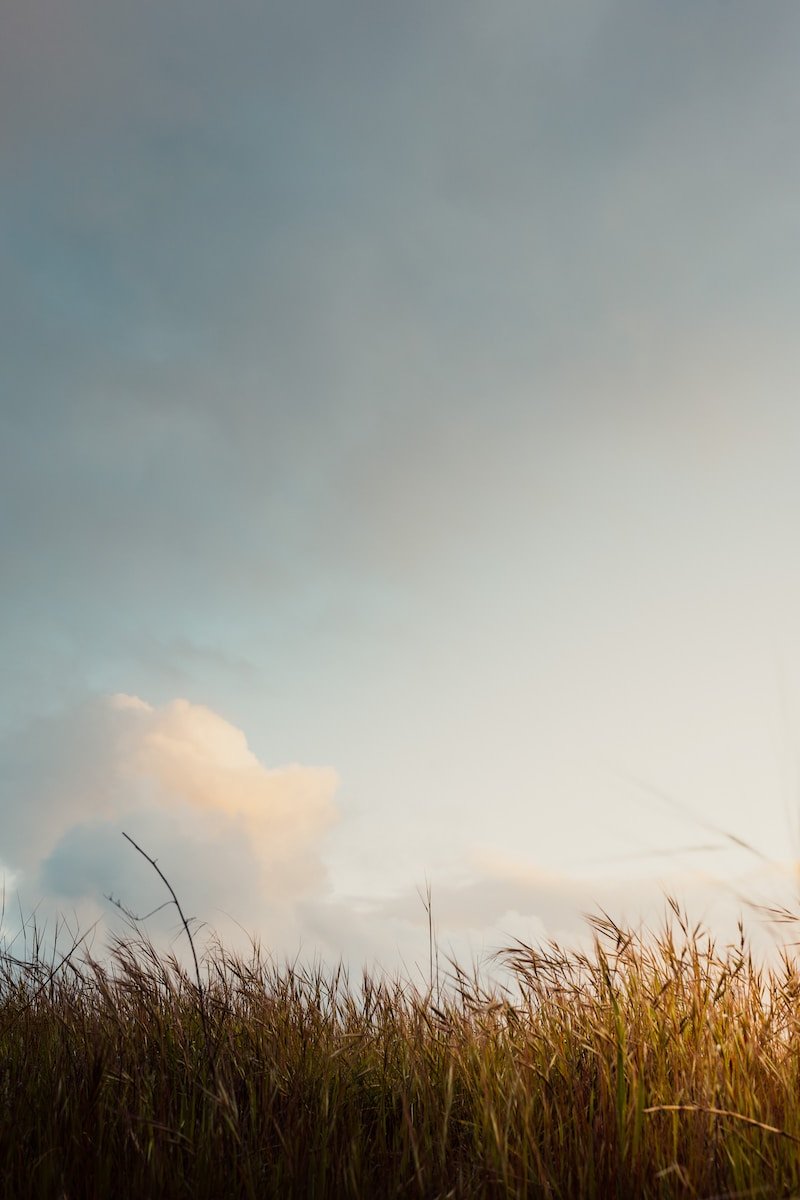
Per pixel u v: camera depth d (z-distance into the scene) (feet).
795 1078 9.87
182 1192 9.21
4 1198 9.11
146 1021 12.71
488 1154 9.36
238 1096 11.50
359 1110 11.16
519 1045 11.80
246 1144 10.07
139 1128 9.73
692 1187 8.52
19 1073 11.36
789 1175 8.67
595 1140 9.79
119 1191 9.27
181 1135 9.53
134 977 13.11
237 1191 9.41
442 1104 11.16
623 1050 10.31
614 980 12.41
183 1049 12.05
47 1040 12.42
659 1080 10.23
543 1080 10.89
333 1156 9.95
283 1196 9.43
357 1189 9.28
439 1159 9.87
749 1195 8.37
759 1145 9.05
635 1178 9.09
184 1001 13.78
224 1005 13.10
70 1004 13.01
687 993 11.86
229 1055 11.95
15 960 13.87
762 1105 9.66
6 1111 10.23
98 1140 9.64
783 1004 11.53
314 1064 12.22
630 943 12.69
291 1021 13.70
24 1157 9.77
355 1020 14.26
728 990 11.66
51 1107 10.18
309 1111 10.87
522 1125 9.95
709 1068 10.14
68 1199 9.00
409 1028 13.33
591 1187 8.97
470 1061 11.85
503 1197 8.97
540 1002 12.90
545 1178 8.96
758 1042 10.73
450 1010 13.01
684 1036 11.10
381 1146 10.55
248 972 14.66
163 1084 10.69
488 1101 9.92
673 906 12.64
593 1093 10.55
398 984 14.44
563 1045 11.80
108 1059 11.21
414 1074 11.75
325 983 15.01
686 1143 9.34
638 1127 9.30
